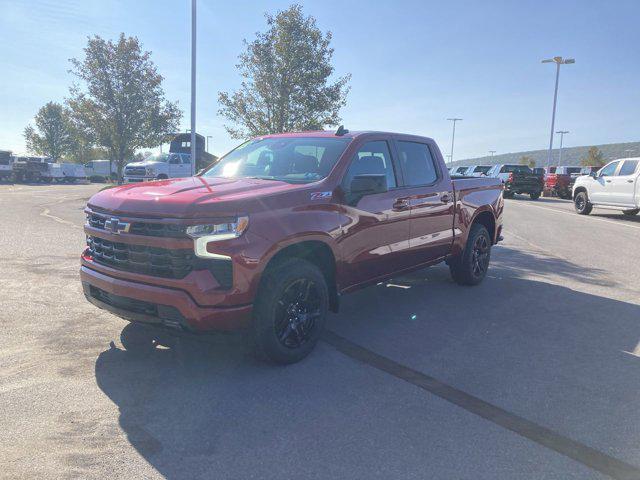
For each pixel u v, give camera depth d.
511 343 4.78
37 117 71.94
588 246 10.97
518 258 9.30
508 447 3.03
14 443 2.92
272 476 2.69
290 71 16.53
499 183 7.38
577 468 2.84
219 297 3.61
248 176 4.92
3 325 4.87
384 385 3.81
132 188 4.31
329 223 4.31
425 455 2.92
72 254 8.28
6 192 25.73
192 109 17.75
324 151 4.86
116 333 4.72
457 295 6.46
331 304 4.61
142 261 3.80
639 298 6.54
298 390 3.69
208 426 3.17
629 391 3.82
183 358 4.20
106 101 22.94
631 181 16.81
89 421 3.18
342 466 2.79
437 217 5.85
